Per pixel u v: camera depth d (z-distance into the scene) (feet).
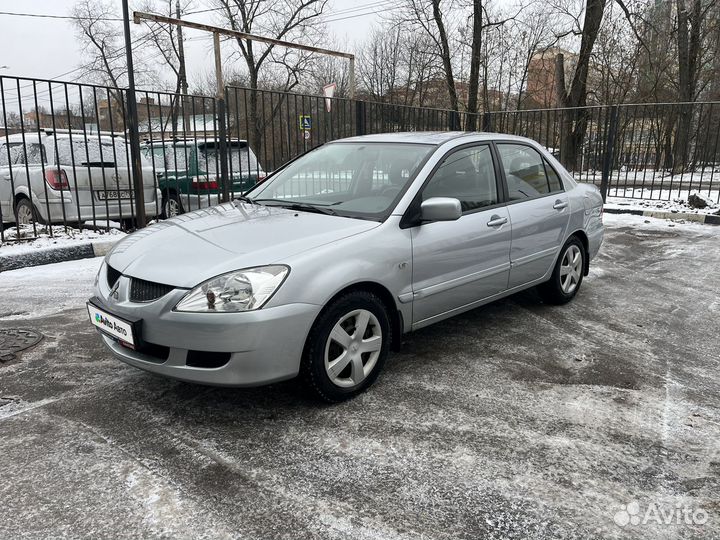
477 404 10.28
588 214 16.99
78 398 10.43
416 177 11.75
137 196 23.93
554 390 10.90
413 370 11.80
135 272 9.62
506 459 8.50
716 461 8.54
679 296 17.65
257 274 9.00
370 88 120.26
